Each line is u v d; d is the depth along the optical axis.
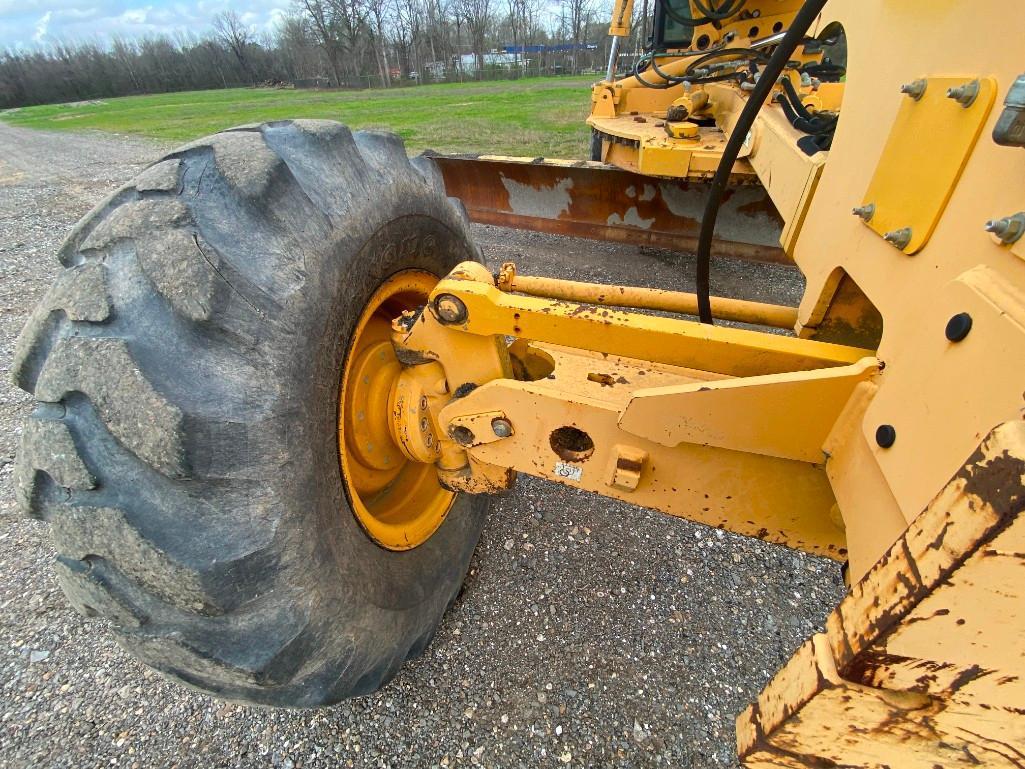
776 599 2.09
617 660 1.89
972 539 0.55
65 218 7.02
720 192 1.80
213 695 1.26
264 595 1.13
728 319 2.42
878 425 0.87
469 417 1.50
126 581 1.09
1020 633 0.58
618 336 1.29
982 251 0.72
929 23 0.96
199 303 1.03
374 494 1.81
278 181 1.20
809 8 1.38
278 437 1.14
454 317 1.41
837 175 1.29
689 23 4.12
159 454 0.98
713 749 1.66
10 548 2.30
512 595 2.10
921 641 0.64
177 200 1.12
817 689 0.74
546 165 4.59
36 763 1.63
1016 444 0.52
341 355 1.37
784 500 1.26
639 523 2.39
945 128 0.85
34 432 1.04
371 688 1.55
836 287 1.29
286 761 1.62
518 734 1.68
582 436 1.47
